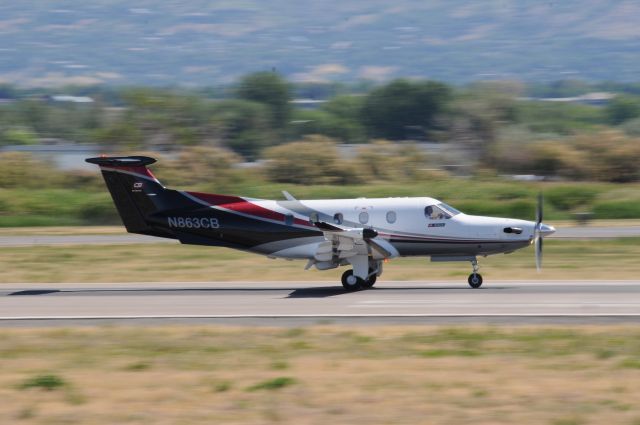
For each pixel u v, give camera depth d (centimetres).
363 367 5872
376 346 6538
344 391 5250
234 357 6297
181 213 9912
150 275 11831
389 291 9488
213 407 4981
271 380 5559
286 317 7906
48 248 15388
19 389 5484
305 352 6397
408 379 5512
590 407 4831
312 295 9331
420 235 9556
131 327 7600
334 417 4759
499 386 5306
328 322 7569
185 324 7719
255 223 9769
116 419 4819
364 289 9738
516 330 7012
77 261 13538
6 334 7400
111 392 5366
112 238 17000
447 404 4944
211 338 6994
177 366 6062
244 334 7125
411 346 6512
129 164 9925
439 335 6881
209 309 8519
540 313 7794
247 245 9850
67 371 6003
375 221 9612
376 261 9819
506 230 9525
